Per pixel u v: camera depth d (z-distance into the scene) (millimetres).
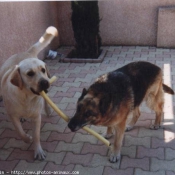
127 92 2545
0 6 3787
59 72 4527
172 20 5172
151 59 4855
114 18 5457
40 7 4938
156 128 3000
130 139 2873
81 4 4762
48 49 5238
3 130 3119
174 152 2666
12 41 4094
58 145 2842
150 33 5449
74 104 3561
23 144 2883
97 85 2459
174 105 3430
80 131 3033
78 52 5117
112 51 5355
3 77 2662
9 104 2594
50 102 2510
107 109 2357
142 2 5273
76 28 4941
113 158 2578
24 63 2420
